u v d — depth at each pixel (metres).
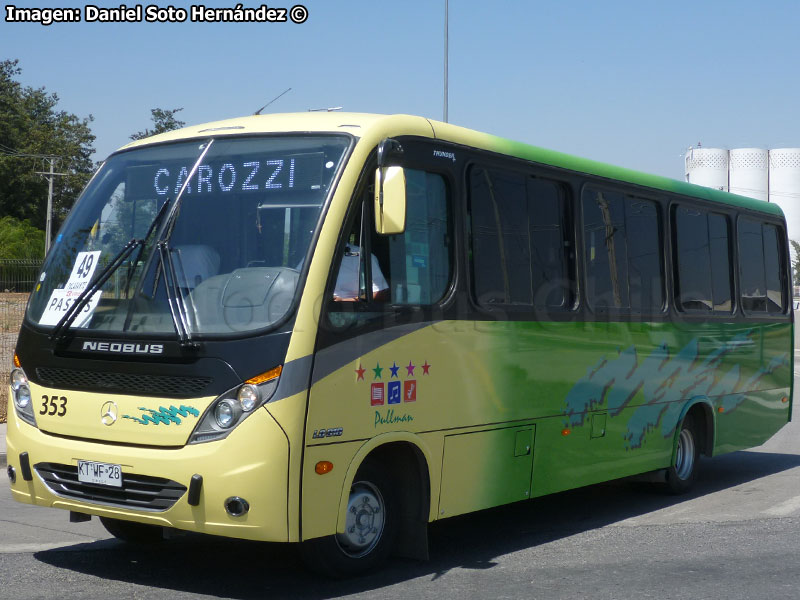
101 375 6.06
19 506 8.91
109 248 6.47
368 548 6.49
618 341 8.80
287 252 5.98
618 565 7.13
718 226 10.77
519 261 7.65
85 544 7.38
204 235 6.21
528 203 7.83
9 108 85.38
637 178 9.30
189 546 7.39
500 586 6.45
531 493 7.70
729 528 8.52
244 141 6.51
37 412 6.32
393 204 5.93
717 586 6.56
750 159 82.88
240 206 6.24
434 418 6.70
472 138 7.29
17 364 6.52
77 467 6.06
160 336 5.89
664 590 6.44
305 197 6.13
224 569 6.73
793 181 82.25
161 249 6.17
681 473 10.17
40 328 6.43
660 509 9.47
